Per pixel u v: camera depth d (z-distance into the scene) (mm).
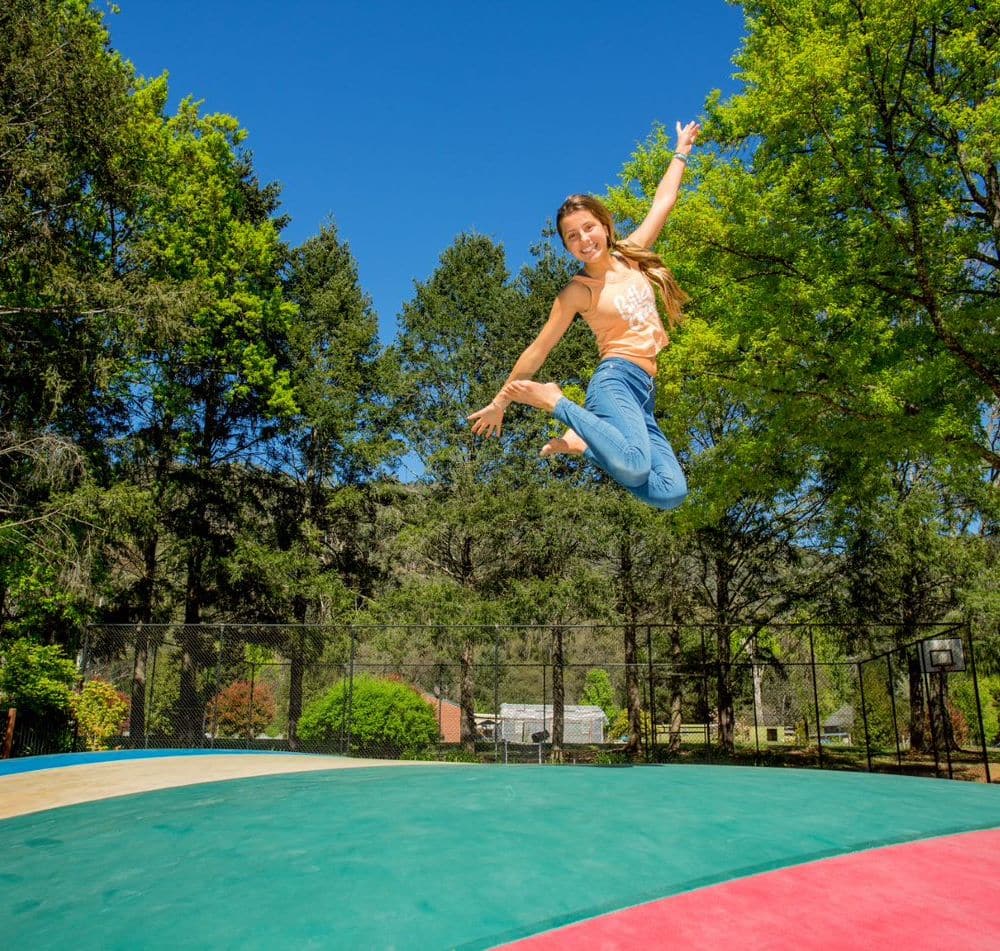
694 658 26531
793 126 12375
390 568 29344
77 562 17547
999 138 11109
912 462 22609
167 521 25453
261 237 26578
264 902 2789
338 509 28500
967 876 3086
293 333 28250
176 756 9797
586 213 4160
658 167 16766
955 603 21375
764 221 13273
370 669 27234
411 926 2537
